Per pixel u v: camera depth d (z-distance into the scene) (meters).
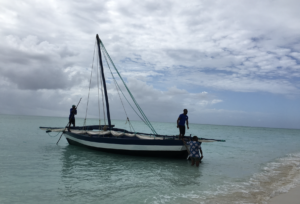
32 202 5.25
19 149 13.48
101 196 5.84
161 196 5.93
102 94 17.34
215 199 5.73
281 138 44.50
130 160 11.38
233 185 7.25
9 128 31.62
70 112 16.80
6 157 10.69
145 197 5.82
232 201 5.57
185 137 12.19
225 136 42.66
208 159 12.93
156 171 9.07
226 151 17.59
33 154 11.98
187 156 11.73
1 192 5.83
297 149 21.47
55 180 7.21
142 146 11.82
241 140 32.72
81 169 9.00
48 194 5.86
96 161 10.86
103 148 13.12
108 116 17.00
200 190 6.58
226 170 9.82
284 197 5.91
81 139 14.70
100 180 7.44
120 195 5.95
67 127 16.69
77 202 5.35
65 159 11.02
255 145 24.66
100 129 17.36
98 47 17.45
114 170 9.05
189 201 5.56
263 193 6.34
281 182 7.80
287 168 10.71
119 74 15.11
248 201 5.57
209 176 8.48
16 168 8.60
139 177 8.00
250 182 7.73
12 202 5.19
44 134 25.53
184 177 8.17
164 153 11.59
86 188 6.50
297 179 8.30
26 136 21.97
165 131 51.97
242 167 10.73
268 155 15.94
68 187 6.52
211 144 23.83
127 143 12.20
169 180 7.68
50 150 13.73
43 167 9.02
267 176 8.82
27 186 6.46
